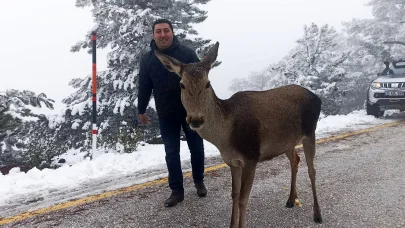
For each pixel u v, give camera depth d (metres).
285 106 4.20
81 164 6.58
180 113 4.89
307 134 4.44
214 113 3.67
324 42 16.62
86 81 10.66
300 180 5.61
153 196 5.03
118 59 10.22
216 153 7.30
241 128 3.84
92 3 10.95
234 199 4.01
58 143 9.71
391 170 5.96
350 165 6.30
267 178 5.71
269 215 4.42
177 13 11.12
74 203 4.80
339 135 8.78
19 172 6.85
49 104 9.17
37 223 4.25
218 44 3.74
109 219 4.33
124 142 8.27
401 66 12.80
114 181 5.68
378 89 11.66
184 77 3.48
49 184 5.63
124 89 10.00
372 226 4.04
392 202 4.66
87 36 10.46
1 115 7.88
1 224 4.22
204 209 4.62
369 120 11.25
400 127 9.77
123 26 9.95
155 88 4.89
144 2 10.68
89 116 10.24
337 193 5.03
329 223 4.17
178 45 4.86
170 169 4.79
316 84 14.96
